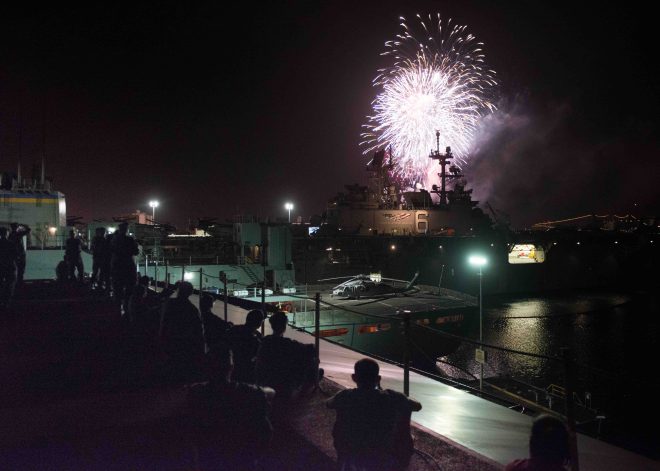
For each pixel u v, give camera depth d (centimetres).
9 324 1196
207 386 359
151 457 457
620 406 2802
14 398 653
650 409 2738
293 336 1286
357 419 377
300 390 657
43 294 1794
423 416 675
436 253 6372
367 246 6006
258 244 4934
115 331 1117
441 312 3328
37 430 536
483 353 1217
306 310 3031
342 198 7369
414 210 7375
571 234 8419
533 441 274
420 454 497
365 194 7388
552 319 5859
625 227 9775
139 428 539
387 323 3048
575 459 405
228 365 363
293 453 491
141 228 4816
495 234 7638
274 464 464
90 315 1326
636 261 8956
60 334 1074
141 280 1093
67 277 2212
